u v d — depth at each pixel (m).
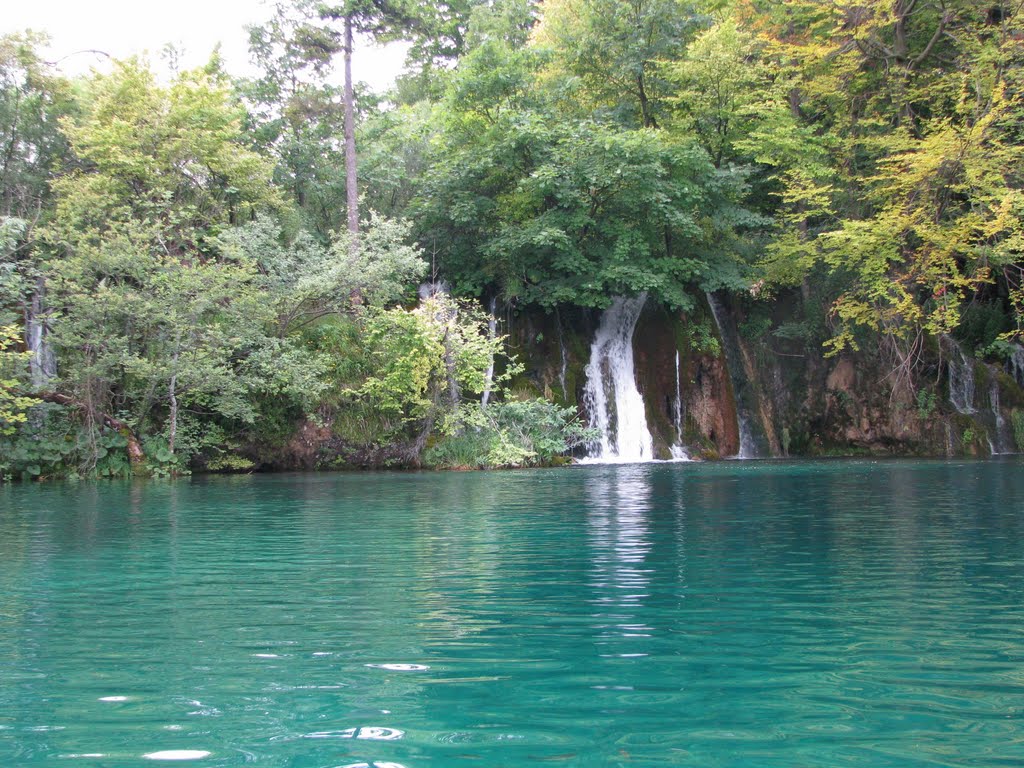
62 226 20.45
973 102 24.83
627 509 10.95
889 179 26.39
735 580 6.00
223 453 21.14
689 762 2.75
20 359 16.94
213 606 5.26
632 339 28.31
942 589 5.64
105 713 3.27
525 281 26.70
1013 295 27.03
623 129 26.80
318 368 20.94
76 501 13.03
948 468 19.92
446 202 27.05
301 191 29.69
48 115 24.38
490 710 3.29
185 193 23.50
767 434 29.56
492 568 6.59
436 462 21.86
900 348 29.53
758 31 30.30
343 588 5.82
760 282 30.75
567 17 30.03
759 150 27.56
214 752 2.86
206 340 19.14
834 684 3.61
